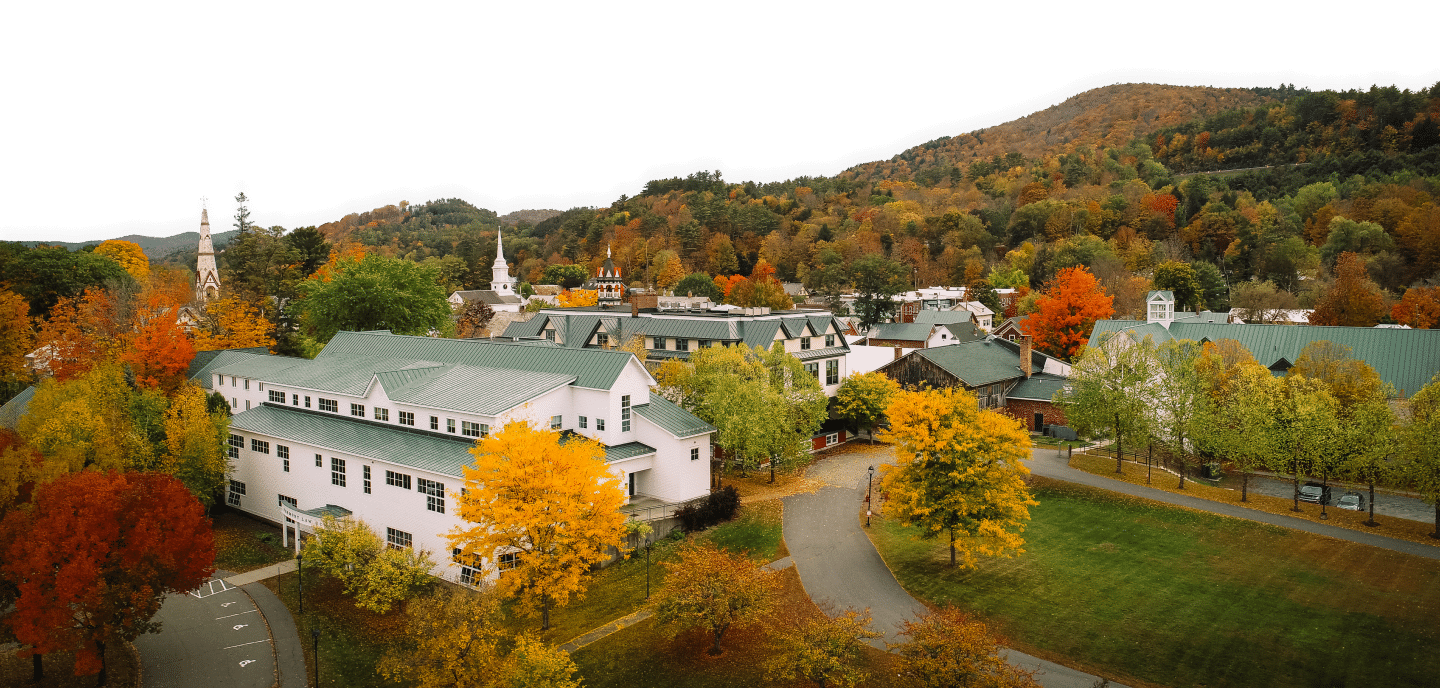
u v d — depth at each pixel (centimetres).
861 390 7112
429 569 4372
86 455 4706
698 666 3531
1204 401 5884
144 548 3428
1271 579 4269
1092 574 4384
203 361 7175
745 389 5569
